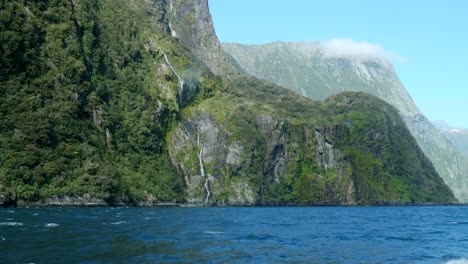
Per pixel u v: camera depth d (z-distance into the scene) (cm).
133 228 6650
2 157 11512
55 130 12962
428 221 11231
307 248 5391
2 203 10906
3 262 3753
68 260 3938
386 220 11225
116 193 13575
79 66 14650
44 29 14625
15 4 13812
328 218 11325
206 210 13825
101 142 14400
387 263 4556
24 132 12175
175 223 7938
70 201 12269
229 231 6875
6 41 12862
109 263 3900
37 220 7275
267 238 6162
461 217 13488
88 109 14562
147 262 4034
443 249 5688
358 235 7081
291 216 11756
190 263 4084
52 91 13550
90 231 6000
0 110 12112
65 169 12569
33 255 4081
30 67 13300
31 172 11781
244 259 4425
